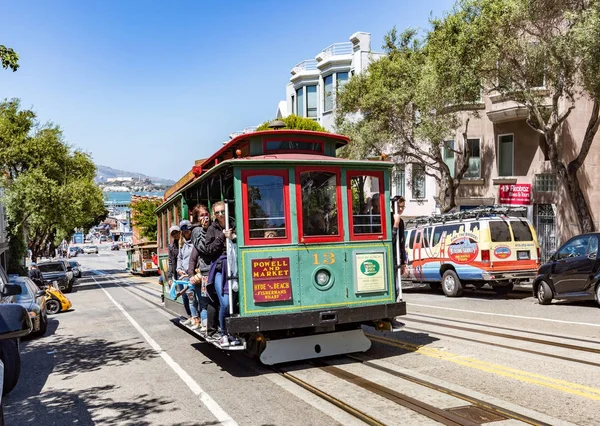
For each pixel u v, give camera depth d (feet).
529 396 19.56
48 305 61.31
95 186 138.82
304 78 132.46
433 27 66.59
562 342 28.71
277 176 25.34
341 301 26.04
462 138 88.69
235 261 24.49
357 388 21.63
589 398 19.11
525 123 81.46
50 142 118.32
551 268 45.14
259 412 19.35
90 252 426.10
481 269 51.70
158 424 18.78
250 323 23.93
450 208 76.43
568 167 59.11
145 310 58.49
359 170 27.07
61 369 29.48
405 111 73.72
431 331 33.73
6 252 147.74
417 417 17.79
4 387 23.36
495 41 56.54
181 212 36.55
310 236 25.62
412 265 61.98
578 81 60.34
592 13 48.55
